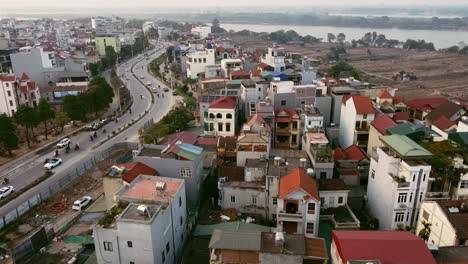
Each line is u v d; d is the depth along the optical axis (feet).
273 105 304.91
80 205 213.05
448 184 180.14
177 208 163.53
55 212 211.00
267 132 230.89
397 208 173.47
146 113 406.21
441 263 121.39
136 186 169.78
